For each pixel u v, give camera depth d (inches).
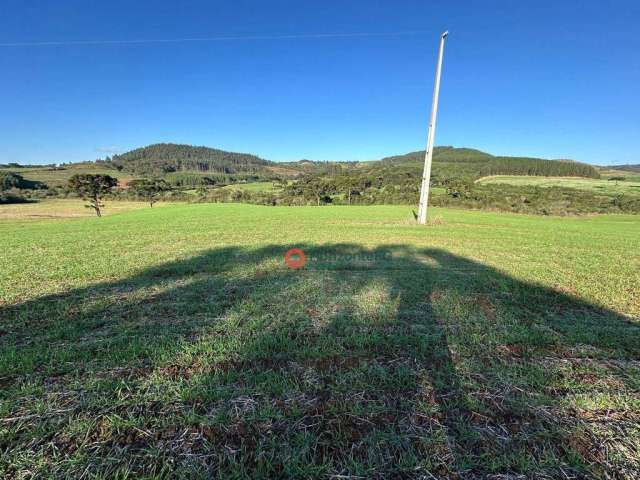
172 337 155.3
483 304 209.2
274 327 168.7
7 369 124.6
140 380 118.0
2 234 700.7
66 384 116.4
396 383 116.3
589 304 214.1
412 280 269.4
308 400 106.2
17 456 84.9
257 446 87.3
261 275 293.6
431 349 142.6
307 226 799.7
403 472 80.5
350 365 128.6
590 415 101.3
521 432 93.1
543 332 162.7
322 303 207.9
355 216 1127.0
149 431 93.0
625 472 81.0
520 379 118.2
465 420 97.8
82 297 229.1
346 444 88.7
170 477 79.4
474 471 81.3
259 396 108.5
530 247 493.0
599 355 141.4
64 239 585.9
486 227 798.5
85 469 80.8
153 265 343.3
